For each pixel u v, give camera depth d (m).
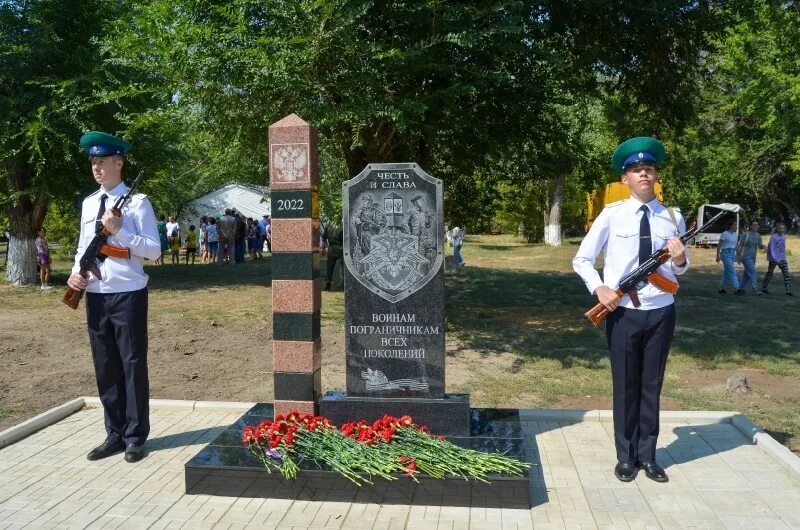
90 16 15.24
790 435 5.71
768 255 15.20
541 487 4.41
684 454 4.96
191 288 16.67
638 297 4.44
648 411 4.52
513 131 10.06
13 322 11.38
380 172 4.98
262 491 4.29
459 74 8.66
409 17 8.16
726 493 4.27
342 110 7.99
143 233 4.90
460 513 4.04
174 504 4.18
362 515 4.03
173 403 6.16
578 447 5.14
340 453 4.36
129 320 4.85
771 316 11.99
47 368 8.27
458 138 10.04
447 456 4.29
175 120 9.62
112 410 5.02
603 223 4.60
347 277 5.03
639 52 11.09
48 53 14.86
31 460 4.92
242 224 25.08
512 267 22.59
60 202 16.77
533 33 9.66
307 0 7.69
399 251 4.98
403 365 4.99
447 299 14.33
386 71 8.17
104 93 9.73
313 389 5.08
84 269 4.80
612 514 3.99
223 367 8.36
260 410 5.48
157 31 8.53
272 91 8.26
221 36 8.06
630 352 4.50
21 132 14.04
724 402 6.71
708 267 21.84
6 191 16.44
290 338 5.08
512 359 8.66
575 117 14.71
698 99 14.37
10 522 3.93
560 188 31.58
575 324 11.22
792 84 18.58
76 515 4.02
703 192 31.14
